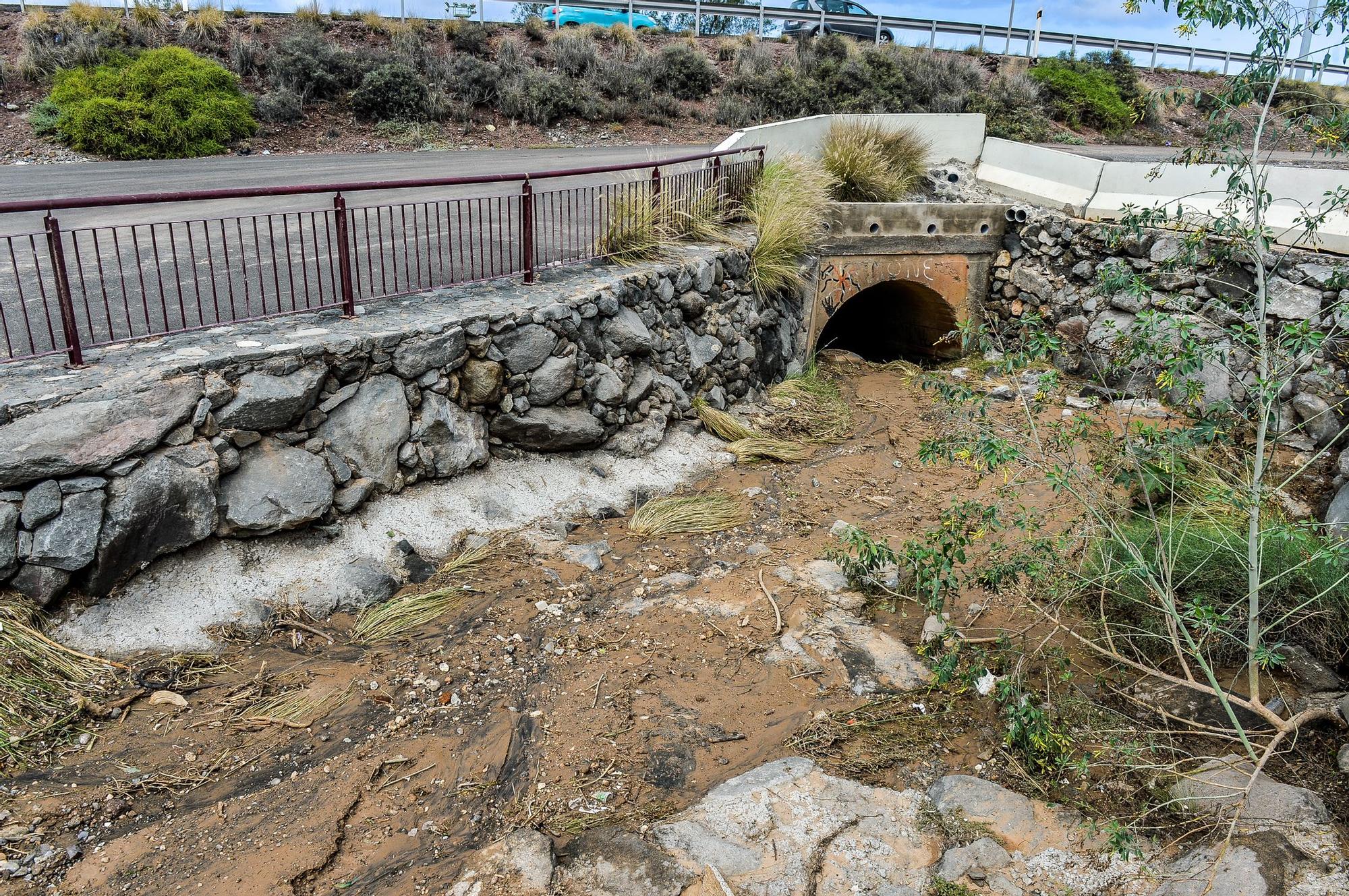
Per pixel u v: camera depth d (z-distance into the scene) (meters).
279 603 5.39
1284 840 3.75
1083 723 4.80
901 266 12.42
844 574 6.40
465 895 3.56
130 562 5.00
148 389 5.18
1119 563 5.48
